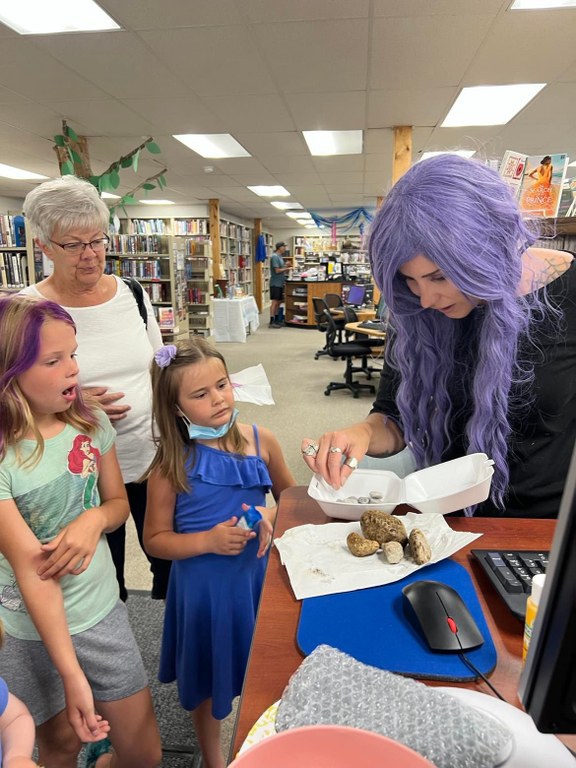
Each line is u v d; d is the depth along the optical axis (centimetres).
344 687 51
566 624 31
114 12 286
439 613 63
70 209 141
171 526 124
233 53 341
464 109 479
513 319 85
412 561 79
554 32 316
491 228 77
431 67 369
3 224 472
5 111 457
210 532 113
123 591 171
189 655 119
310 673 53
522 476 100
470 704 49
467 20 300
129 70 367
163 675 130
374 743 36
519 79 393
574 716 34
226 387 120
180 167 716
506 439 98
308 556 81
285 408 504
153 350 174
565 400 94
